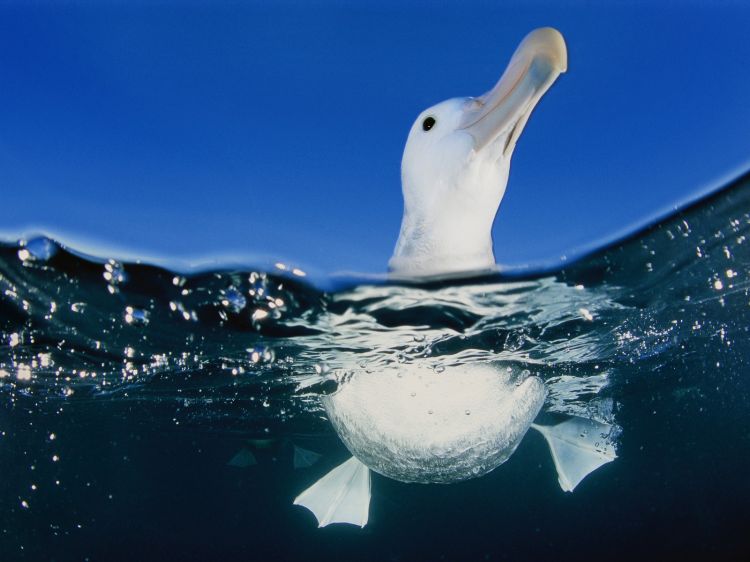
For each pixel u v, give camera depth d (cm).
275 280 80
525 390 107
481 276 81
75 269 84
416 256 85
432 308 88
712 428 364
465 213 83
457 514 601
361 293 82
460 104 86
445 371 98
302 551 480
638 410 263
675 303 115
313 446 259
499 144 80
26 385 167
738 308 135
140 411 207
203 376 137
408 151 88
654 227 80
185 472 440
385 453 101
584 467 152
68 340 117
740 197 78
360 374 103
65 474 392
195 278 81
